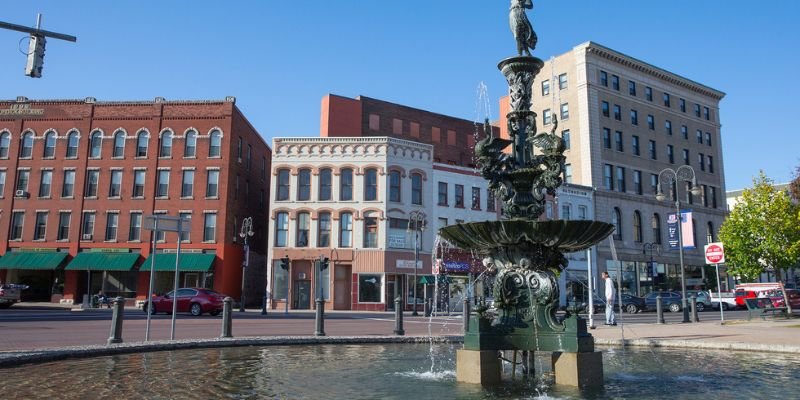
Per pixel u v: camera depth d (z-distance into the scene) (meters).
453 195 44.75
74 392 7.10
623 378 8.89
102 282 41.97
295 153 42.03
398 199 42.09
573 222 8.52
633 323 24.70
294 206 41.38
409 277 41.59
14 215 43.03
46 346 12.10
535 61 10.21
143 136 43.53
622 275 53.28
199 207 42.28
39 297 42.31
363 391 7.49
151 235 42.06
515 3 10.57
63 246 42.25
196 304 29.89
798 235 31.59
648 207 57.16
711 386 8.09
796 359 11.36
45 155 43.69
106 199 42.72
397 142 42.50
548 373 9.50
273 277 40.72
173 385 7.73
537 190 9.84
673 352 12.88
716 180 64.75
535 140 9.99
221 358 10.89
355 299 40.25
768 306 27.19
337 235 41.00
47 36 14.71
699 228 61.16
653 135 59.47
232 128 43.50
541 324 8.58
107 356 10.80
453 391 7.57
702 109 65.50
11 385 7.55
